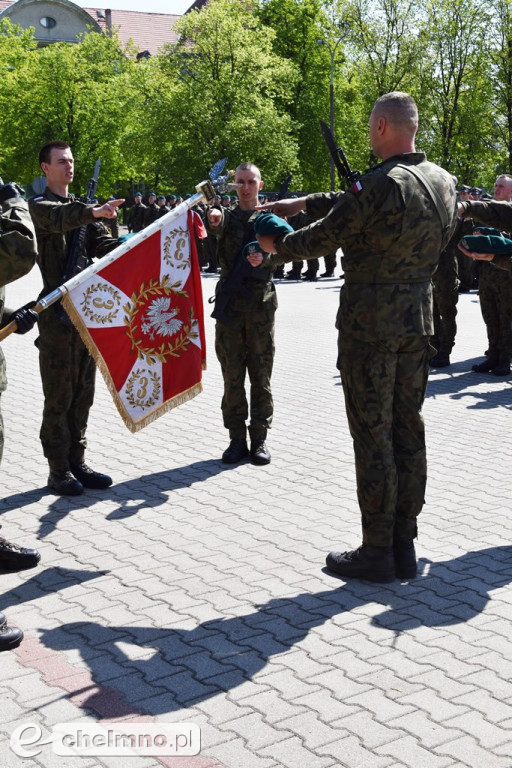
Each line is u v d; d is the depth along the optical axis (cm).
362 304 395
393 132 395
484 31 4041
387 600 398
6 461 627
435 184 391
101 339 467
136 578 424
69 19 6291
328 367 996
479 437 678
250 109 3959
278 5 4572
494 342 939
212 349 1130
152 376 489
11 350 1127
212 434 702
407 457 418
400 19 4141
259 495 546
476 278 1762
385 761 278
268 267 600
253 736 292
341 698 315
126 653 351
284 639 361
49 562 445
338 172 422
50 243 526
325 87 4603
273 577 423
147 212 2736
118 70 4909
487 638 360
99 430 718
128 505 531
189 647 355
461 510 516
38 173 4625
